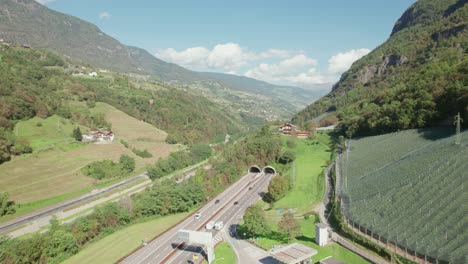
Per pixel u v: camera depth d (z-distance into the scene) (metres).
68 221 129.00
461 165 94.12
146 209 132.00
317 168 168.12
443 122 149.12
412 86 185.25
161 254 99.25
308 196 131.12
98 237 113.88
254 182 176.38
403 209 88.19
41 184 160.75
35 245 95.81
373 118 192.00
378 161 135.12
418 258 70.56
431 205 84.25
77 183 171.12
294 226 94.81
